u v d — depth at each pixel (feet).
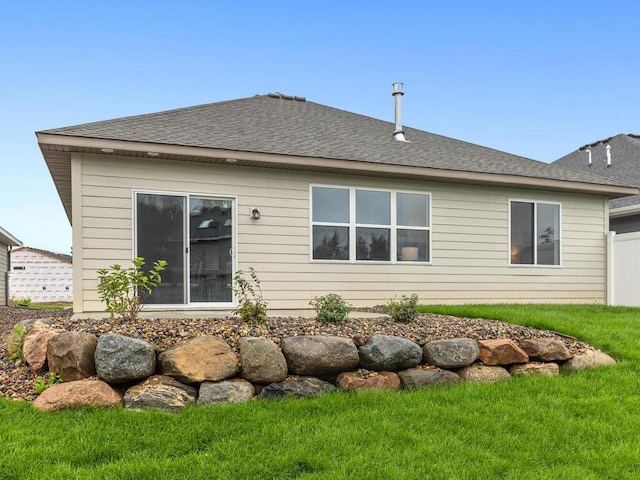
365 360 15.26
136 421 11.57
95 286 23.85
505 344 16.55
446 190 31.81
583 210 35.86
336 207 29.12
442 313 24.58
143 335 14.56
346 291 28.94
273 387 13.92
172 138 25.00
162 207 25.32
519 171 33.30
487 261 32.63
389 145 33.76
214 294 25.98
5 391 13.41
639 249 33.63
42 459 9.68
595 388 15.26
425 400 13.84
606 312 27.07
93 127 24.45
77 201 23.82
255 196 27.17
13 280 85.25
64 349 13.35
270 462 9.80
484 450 10.82
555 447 11.18
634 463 10.36
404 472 9.48
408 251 30.68
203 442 10.81
